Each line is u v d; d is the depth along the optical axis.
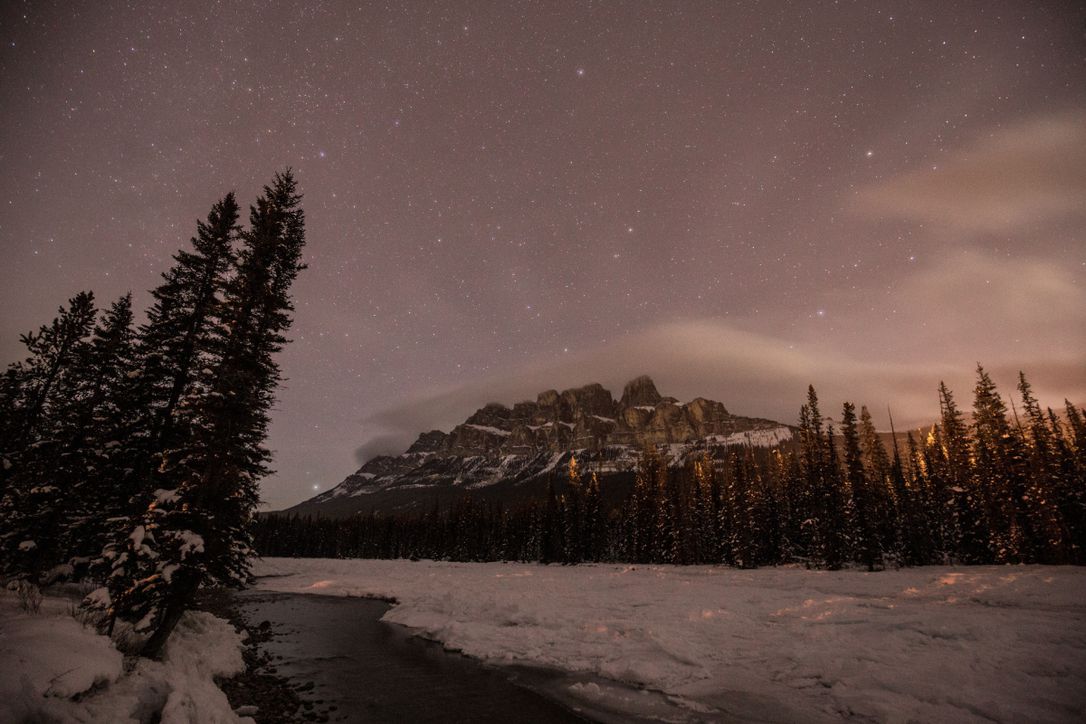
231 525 16.45
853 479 48.81
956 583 25.81
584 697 12.34
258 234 20.16
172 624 13.22
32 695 5.66
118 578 12.33
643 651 15.79
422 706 11.84
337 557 124.06
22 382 23.00
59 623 8.05
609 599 26.98
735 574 44.38
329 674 14.91
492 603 25.23
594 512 88.81
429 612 26.34
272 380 19.06
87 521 18.50
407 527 127.38
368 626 24.38
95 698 6.86
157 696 8.01
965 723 8.88
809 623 17.78
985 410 48.66
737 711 10.77
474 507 112.25
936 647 12.98
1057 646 11.98
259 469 17.80
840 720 9.82
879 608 19.47
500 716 11.11
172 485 16.58
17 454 21.30
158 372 18.80
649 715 10.95
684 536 72.69
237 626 23.08
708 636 17.03
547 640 18.33
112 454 18.34
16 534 19.05
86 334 24.50
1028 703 9.30
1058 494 42.75
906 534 50.47
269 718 10.67
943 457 61.22
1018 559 42.31
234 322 18.16
